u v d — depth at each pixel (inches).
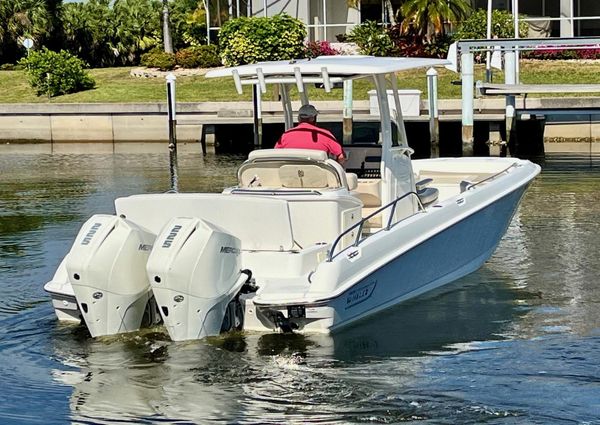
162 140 1275.8
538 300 414.9
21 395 308.8
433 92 1019.3
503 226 477.7
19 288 446.0
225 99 1328.7
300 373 322.0
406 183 434.9
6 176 912.3
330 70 386.3
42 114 1306.6
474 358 338.6
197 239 332.8
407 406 295.3
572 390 307.7
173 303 332.8
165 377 319.3
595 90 994.1
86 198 749.9
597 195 695.7
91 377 322.0
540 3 1533.0
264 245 366.6
